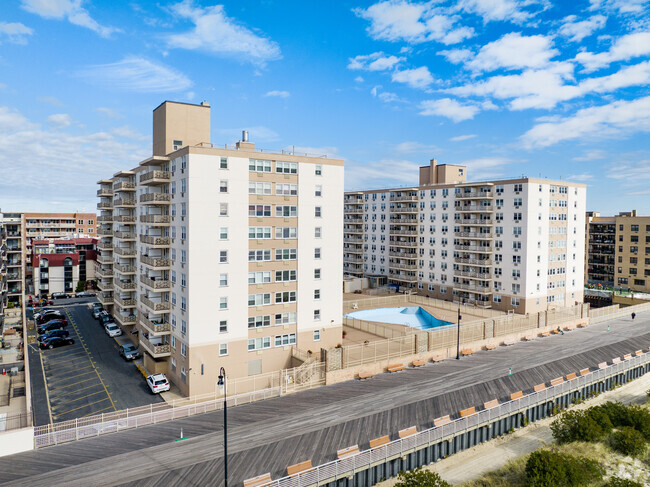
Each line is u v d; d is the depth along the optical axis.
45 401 39.66
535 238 70.81
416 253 89.75
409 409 35.19
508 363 46.97
